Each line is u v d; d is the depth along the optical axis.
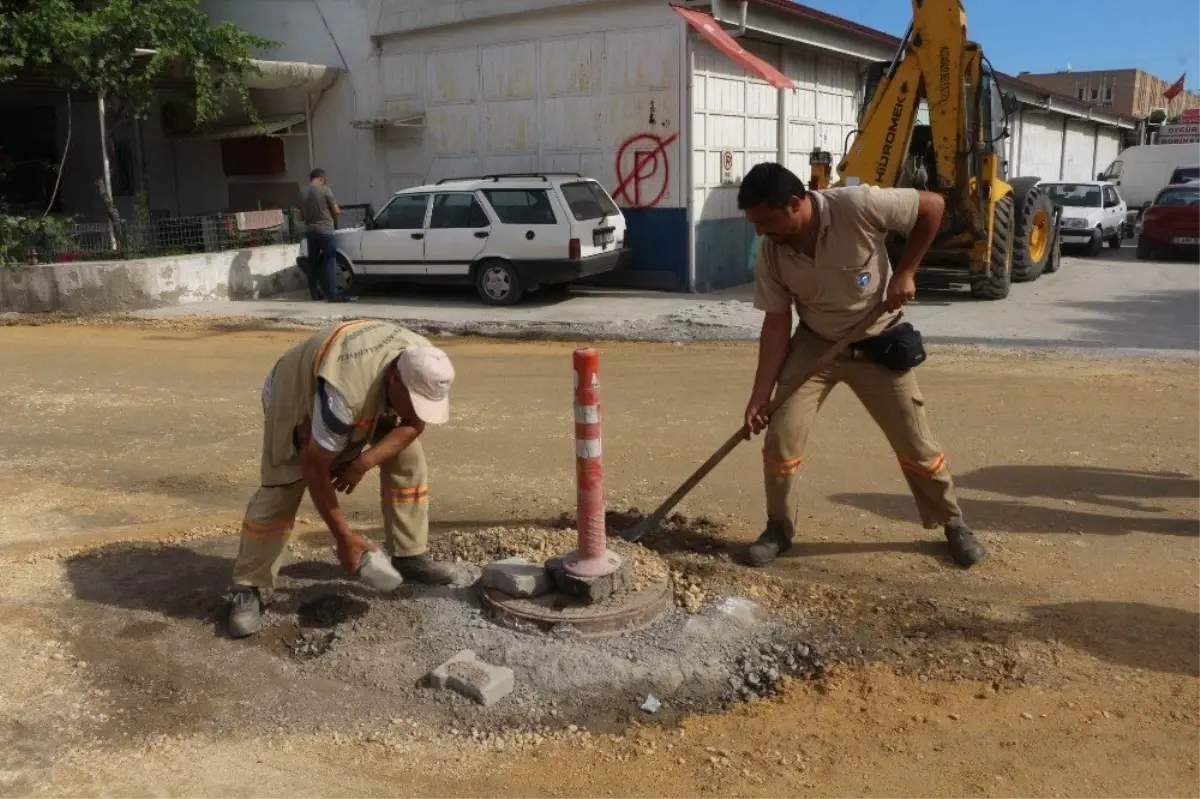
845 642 3.88
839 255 4.13
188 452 6.64
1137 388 7.92
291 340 10.95
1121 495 5.46
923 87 12.02
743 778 3.09
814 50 16.30
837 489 5.61
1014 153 27.09
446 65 15.52
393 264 13.57
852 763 3.15
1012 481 5.71
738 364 9.20
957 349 9.73
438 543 4.71
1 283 12.98
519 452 6.48
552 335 11.02
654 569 4.31
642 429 6.96
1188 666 3.66
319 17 16.52
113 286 13.21
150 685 3.67
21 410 7.81
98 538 5.06
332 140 16.94
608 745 3.28
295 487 3.99
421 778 3.12
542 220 12.62
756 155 15.36
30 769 3.16
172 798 3.02
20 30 13.09
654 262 14.23
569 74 14.40
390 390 3.58
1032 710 3.41
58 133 20.20
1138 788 2.99
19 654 3.87
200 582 4.51
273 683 3.67
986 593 4.28
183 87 16.73
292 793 3.04
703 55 13.72
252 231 15.41
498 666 3.65
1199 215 17.86
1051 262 16.08
